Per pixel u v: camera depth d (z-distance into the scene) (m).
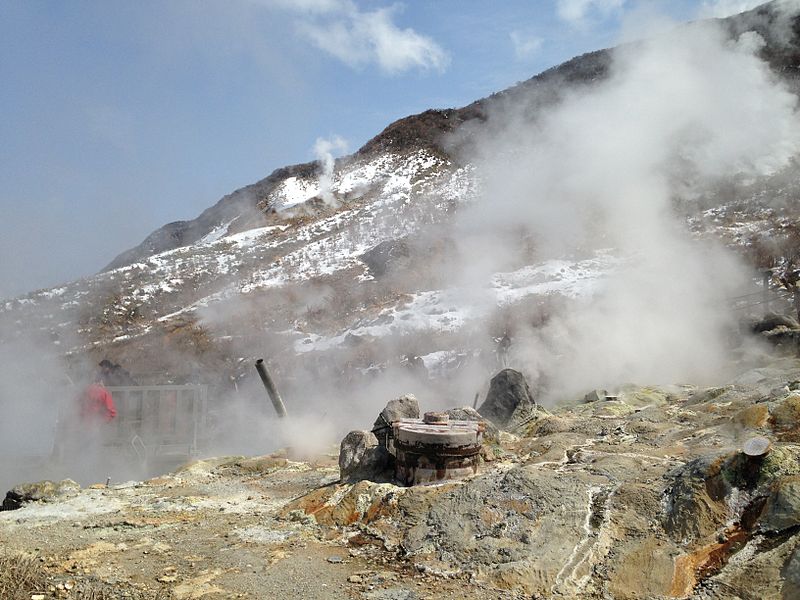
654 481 6.07
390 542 5.84
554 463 7.41
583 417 10.05
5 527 6.61
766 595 4.26
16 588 4.85
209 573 5.31
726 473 5.46
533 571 5.04
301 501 7.10
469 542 5.52
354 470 7.52
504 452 8.44
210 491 8.09
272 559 5.59
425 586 5.00
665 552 5.00
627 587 4.79
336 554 5.71
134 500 7.70
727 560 4.77
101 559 5.62
